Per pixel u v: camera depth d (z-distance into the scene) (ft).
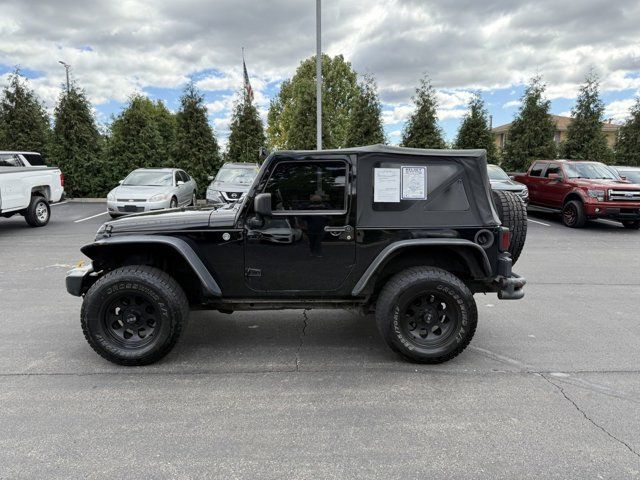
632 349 13.57
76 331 14.87
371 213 12.25
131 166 63.31
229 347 13.79
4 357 12.87
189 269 12.99
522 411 10.05
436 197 12.35
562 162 43.70
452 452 8.57
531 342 14.14
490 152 70.59
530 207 46.80
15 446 8.70
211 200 42.24
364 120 67.82
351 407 10.25
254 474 7.93
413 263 12.97
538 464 8.21
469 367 12.35
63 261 25.45
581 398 10.63
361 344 14.02
